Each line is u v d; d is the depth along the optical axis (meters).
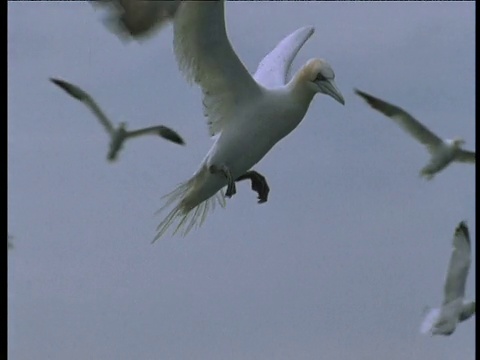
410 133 24.56
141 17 21.20
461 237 22.95
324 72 22.66
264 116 22.66
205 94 22.52
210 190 23.08
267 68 24.23
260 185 24.08
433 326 23.20
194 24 21.59
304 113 22.89
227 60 22.14
